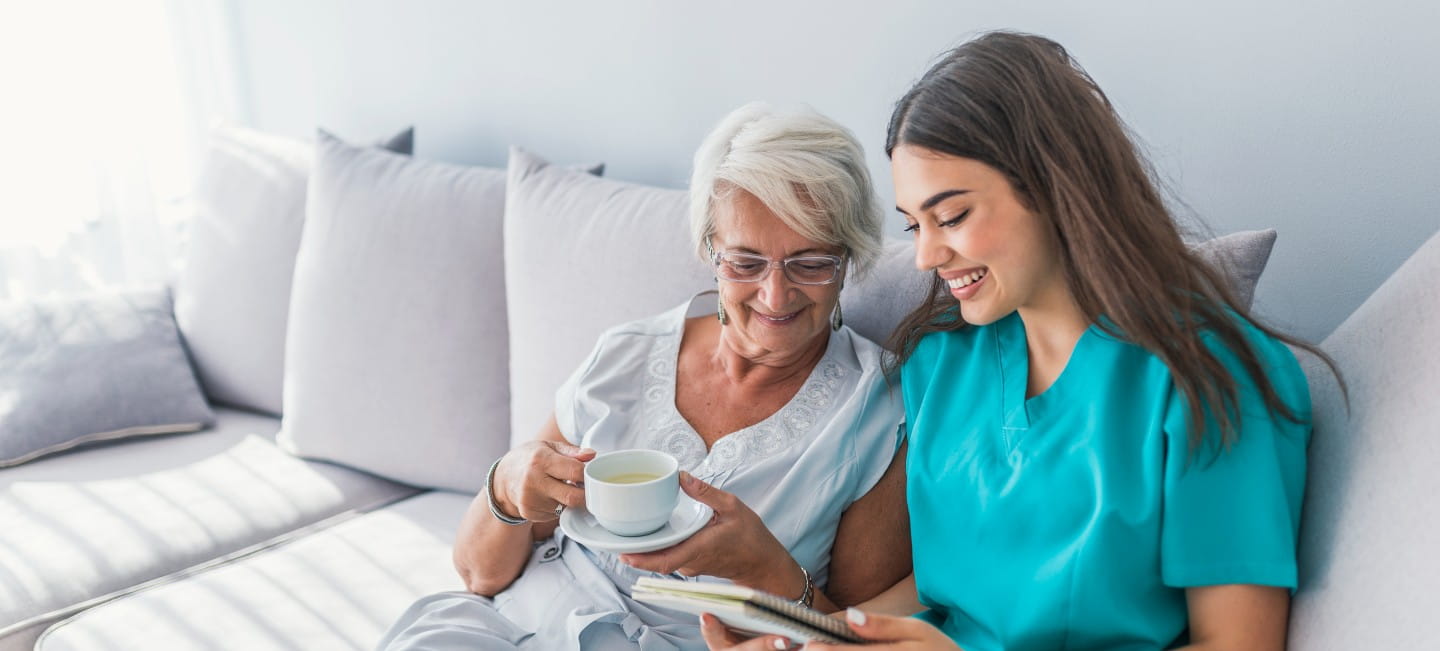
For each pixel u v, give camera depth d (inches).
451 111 94.0
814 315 50.7
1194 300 41.6
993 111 40.8
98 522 69.3
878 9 69.1
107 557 65.3
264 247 87.2
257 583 62.6
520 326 69.1
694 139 79.7
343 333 77.3
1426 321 40.1
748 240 48.9
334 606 60.0
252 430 85.9
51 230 104.3
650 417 54.2
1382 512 37.3
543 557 55.0
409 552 66.1
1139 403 42.5
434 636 49.3
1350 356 43.5
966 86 41.3
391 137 88.4
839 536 51.9
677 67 79.2
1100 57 61.9
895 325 56.2
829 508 50.6
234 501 73.2
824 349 54.4
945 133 41.1
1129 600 41.5
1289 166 57.2
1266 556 39.0
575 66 84.9
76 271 107.0
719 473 51.4
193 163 113.3
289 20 103.7
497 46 89.2
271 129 109.2
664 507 42.5
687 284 61.8
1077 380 44.3
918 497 47.8
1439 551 34.2
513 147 74.0
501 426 73.7
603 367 55.9
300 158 88.2
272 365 87.1
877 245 51.7
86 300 87.0
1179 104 59.8
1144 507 40.9
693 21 77.5
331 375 77.6
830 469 50.6
